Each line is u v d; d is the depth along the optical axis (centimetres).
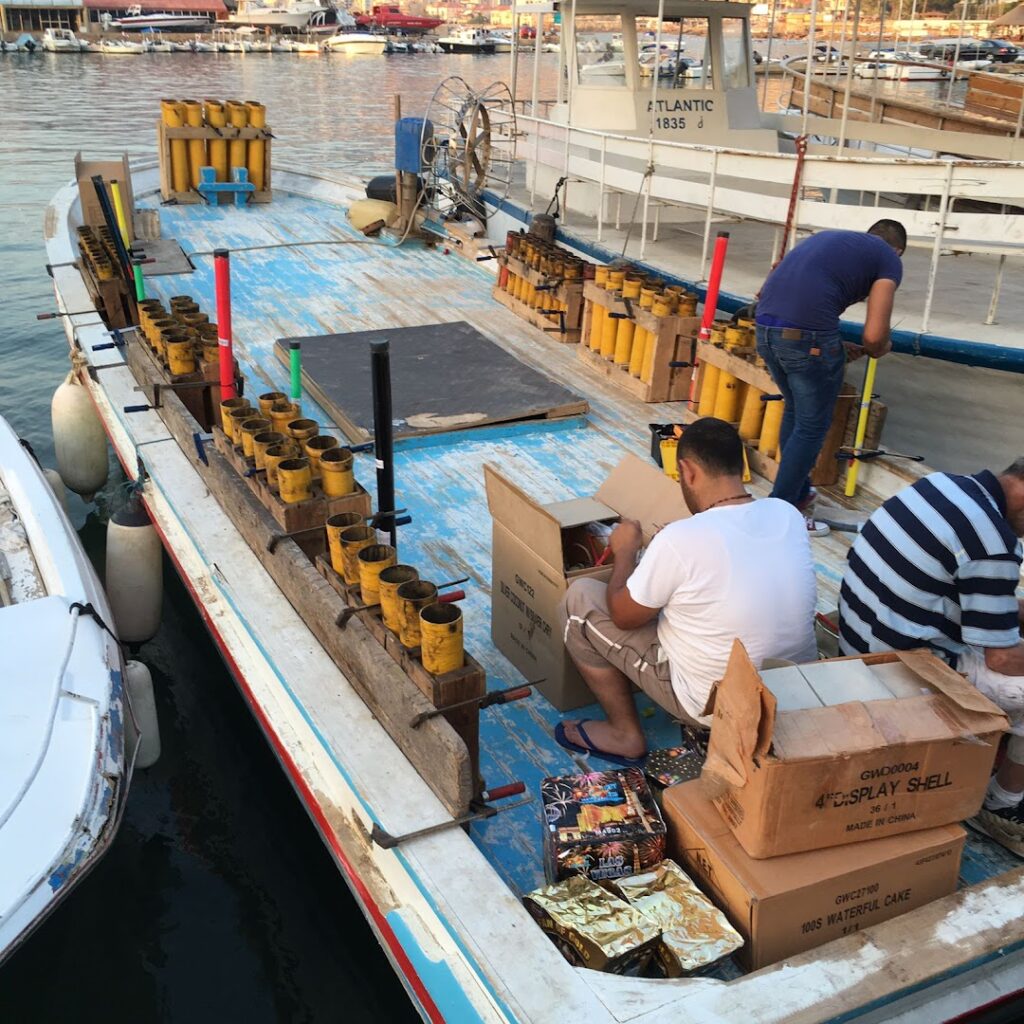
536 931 234
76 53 6294
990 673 267
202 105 1116
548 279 715
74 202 987
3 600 443
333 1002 349
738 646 227
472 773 285
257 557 405
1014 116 865
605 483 361
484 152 990
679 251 777
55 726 339
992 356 512
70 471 704
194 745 474
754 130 864
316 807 323
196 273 858
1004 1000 241
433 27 9431
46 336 1034
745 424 523
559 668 331
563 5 844
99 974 358
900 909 247
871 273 396
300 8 8544
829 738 229
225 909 386
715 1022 210
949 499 262
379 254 961
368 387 588
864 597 279
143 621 539
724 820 249
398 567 308
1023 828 277
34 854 300
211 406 532
